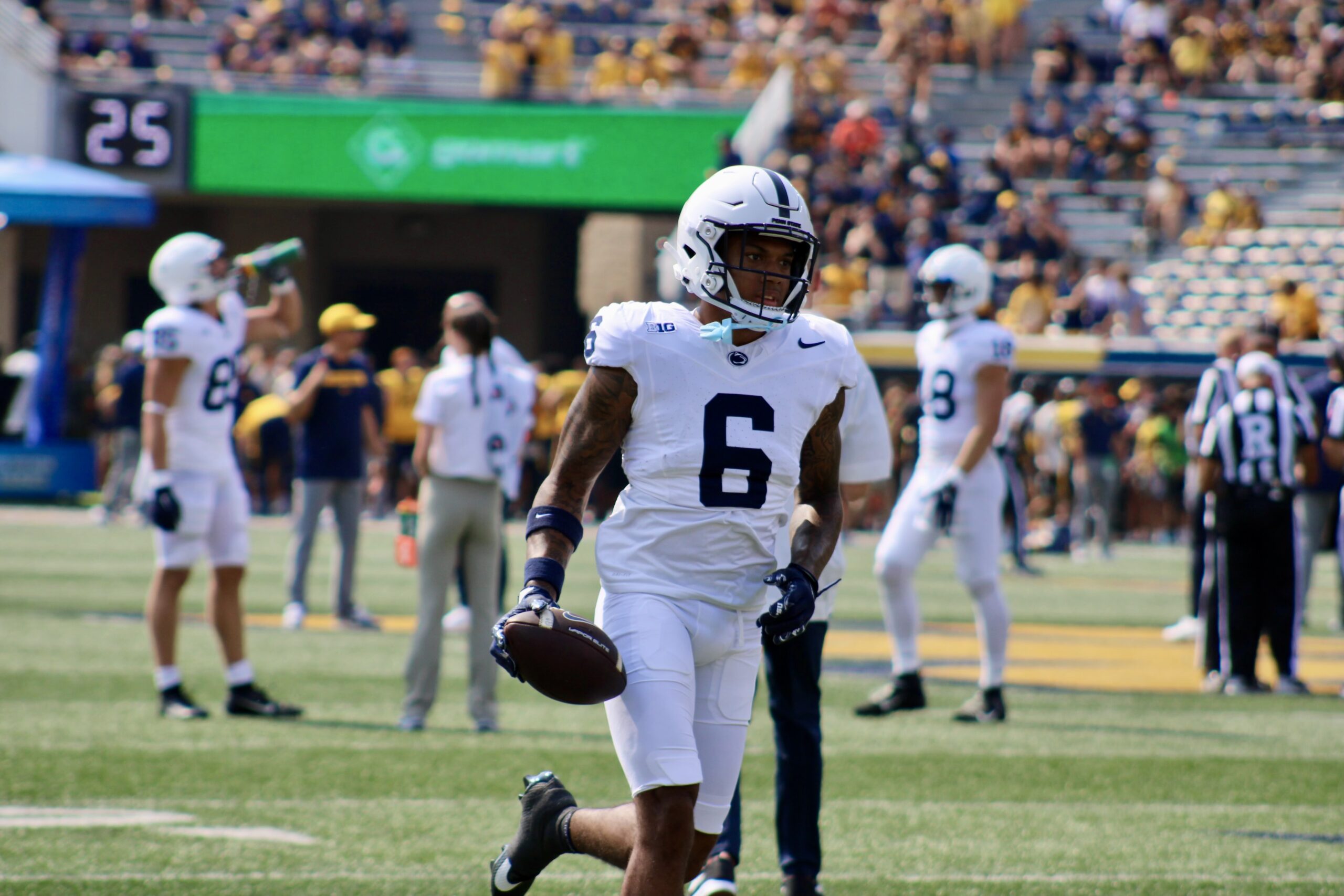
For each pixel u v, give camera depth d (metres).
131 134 99.75
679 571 13.84
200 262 27.97
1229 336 38.59
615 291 127.00
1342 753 28.23
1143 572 72.56
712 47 120.00
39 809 21.52
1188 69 119.50
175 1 117.12
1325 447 37.69
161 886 17.75
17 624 42.34
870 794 23.94
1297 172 112.88
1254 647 36.25
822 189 103.81
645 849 13.27
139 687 32.44
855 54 122.06
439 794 23.09
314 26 113.50
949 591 62.22
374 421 43.56
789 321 14.20
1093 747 28.31
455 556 28.50
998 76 120.31
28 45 100.81
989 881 18.80
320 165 101.31
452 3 119.12
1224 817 22.66
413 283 121.88
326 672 35.53
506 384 28.27
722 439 13.76
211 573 29.28
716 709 14.12
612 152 101.62
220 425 28.59
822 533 14.47
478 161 101.69
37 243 119.38
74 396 97.81
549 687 13.09
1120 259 107.62
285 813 21.64
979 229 104.56
